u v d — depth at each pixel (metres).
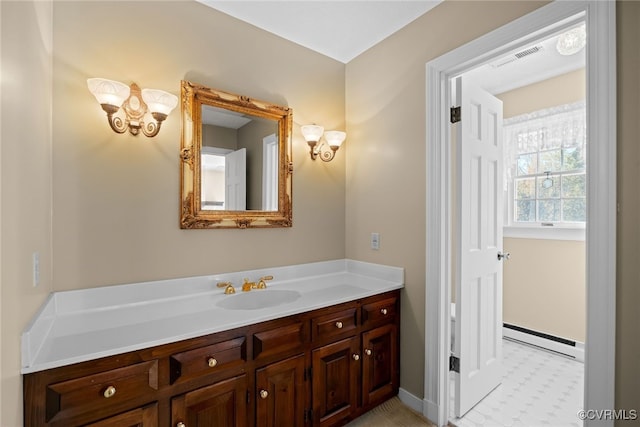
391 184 2.08
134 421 1.09
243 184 1.91
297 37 2.11
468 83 1.88
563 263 2.69
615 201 1.15
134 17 1.56
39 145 1.15
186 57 1.71
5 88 0.78
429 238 1.83
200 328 1.25
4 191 0.77
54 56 1.36
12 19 0.84
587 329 1.22
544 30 1.40
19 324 0.89
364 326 1.80
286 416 1.48
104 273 1.47
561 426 1.77
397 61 2.04
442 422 1.79
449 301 1.84
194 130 1.72
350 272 2.36
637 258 1.12
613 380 1.15
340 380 1.69
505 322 3.05
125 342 1.11
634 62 1.12
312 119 2.24
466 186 1.86
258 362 1.39
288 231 2.12
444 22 1.77
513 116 3.03
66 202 1.38
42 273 1.19
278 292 1.87
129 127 1.53
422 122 1.89
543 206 2.85
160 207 1.62
